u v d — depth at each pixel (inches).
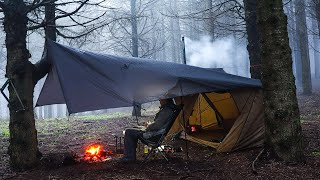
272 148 210.1
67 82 225.8
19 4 224.1
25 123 223.9
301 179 172.7
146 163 230.5
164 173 200.7
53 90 278.5
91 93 225.8
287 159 202.2
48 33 270.4
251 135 263.7
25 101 225.3
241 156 235.8
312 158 211.5
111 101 224.4
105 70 237.1
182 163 227.6
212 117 352.5
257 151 241.8
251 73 343.6
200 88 246.7
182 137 333.7
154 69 251.0
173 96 235.8
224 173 195.6
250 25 348.5
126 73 240.2
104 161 242.5
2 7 217.9
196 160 238.1
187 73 260.4
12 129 223.9
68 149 327.0
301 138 206.1
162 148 267.7
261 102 266.8
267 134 214.2
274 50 205.8
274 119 207.0
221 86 252.1
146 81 238.1
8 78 224.1
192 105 323.9
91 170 213.8
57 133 469.7
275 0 206.1
